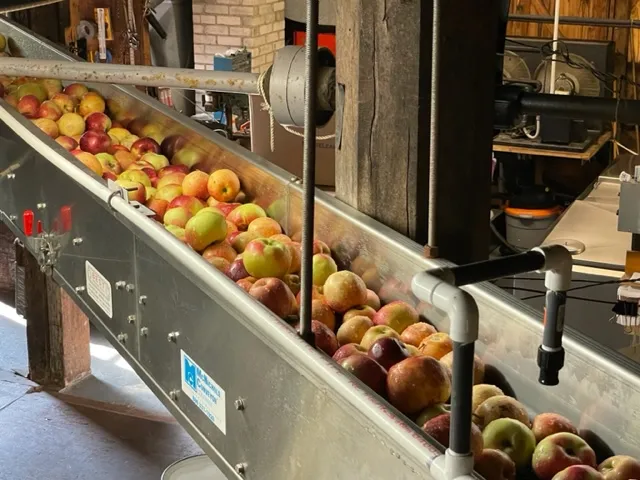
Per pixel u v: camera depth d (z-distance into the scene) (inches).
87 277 93.3
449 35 72.7
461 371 39.0
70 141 114.2
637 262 115.2
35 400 166.7
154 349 79.6
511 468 54.6
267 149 154.0
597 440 58.1
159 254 74.9
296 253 80.7
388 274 77.2
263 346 60.3
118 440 154.7
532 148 179.8
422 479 46.1
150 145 113.2
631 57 210.4
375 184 80.2
